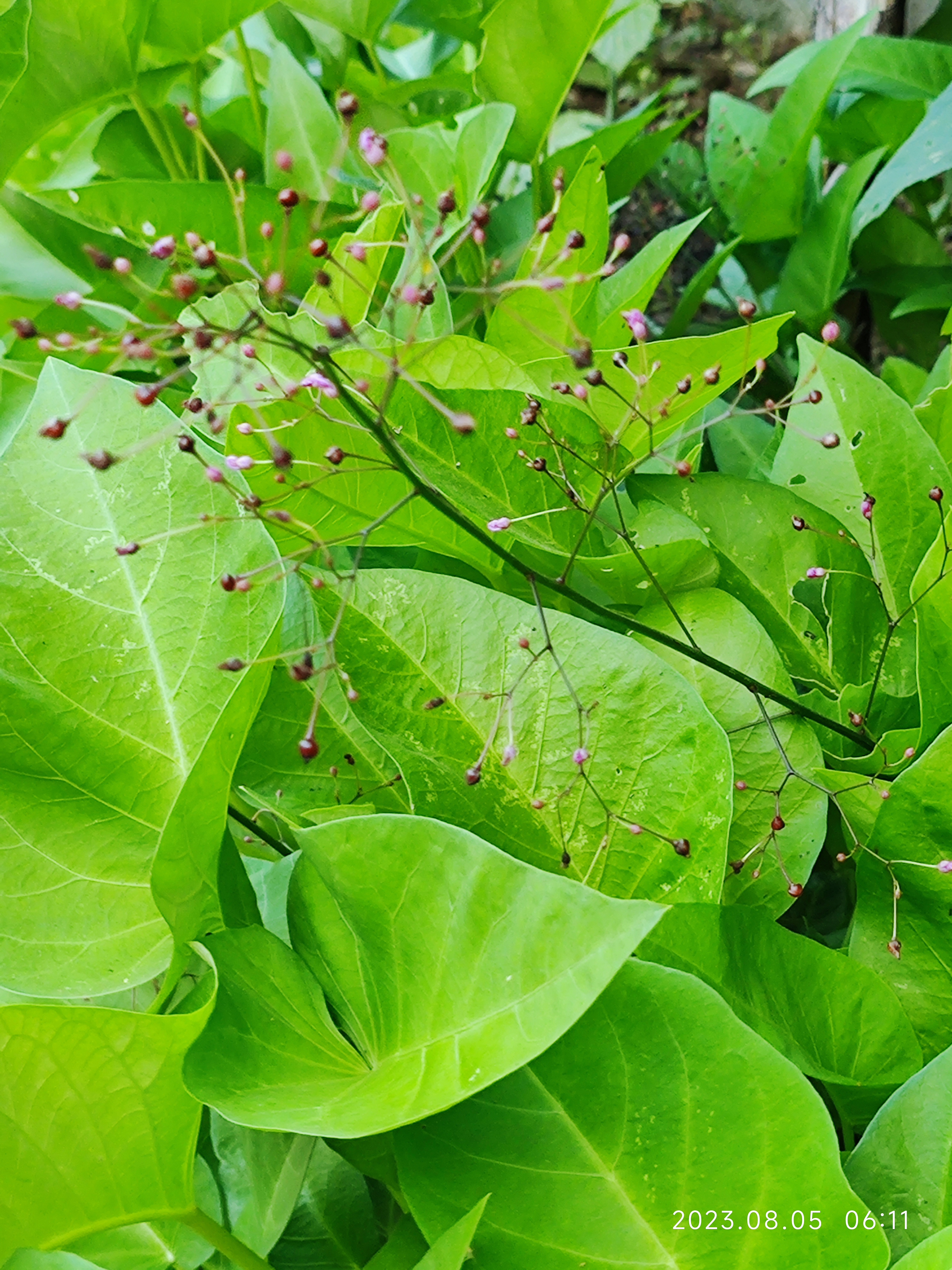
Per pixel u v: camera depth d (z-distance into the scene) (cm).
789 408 53
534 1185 33
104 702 41
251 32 98
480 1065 31
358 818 34
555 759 41
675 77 143
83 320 74
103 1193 34
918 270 88
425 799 41
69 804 40
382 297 59
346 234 52
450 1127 34
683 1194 33
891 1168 35
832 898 55
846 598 48
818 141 94
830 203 81
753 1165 33
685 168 98
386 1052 35
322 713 45
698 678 45
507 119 61
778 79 92
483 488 47
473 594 42
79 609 41
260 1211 37
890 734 43
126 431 43
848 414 50
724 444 65
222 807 37
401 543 48
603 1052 34
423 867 34
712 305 116
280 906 42
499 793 41
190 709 41
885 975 41
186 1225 36
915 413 52
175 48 72
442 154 66
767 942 39
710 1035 33
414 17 85
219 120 81
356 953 36
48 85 66
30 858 39
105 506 42
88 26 65
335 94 84
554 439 45
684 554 45
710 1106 33
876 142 93
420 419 46
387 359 34
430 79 78
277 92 68
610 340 58
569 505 47
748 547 49
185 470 42
